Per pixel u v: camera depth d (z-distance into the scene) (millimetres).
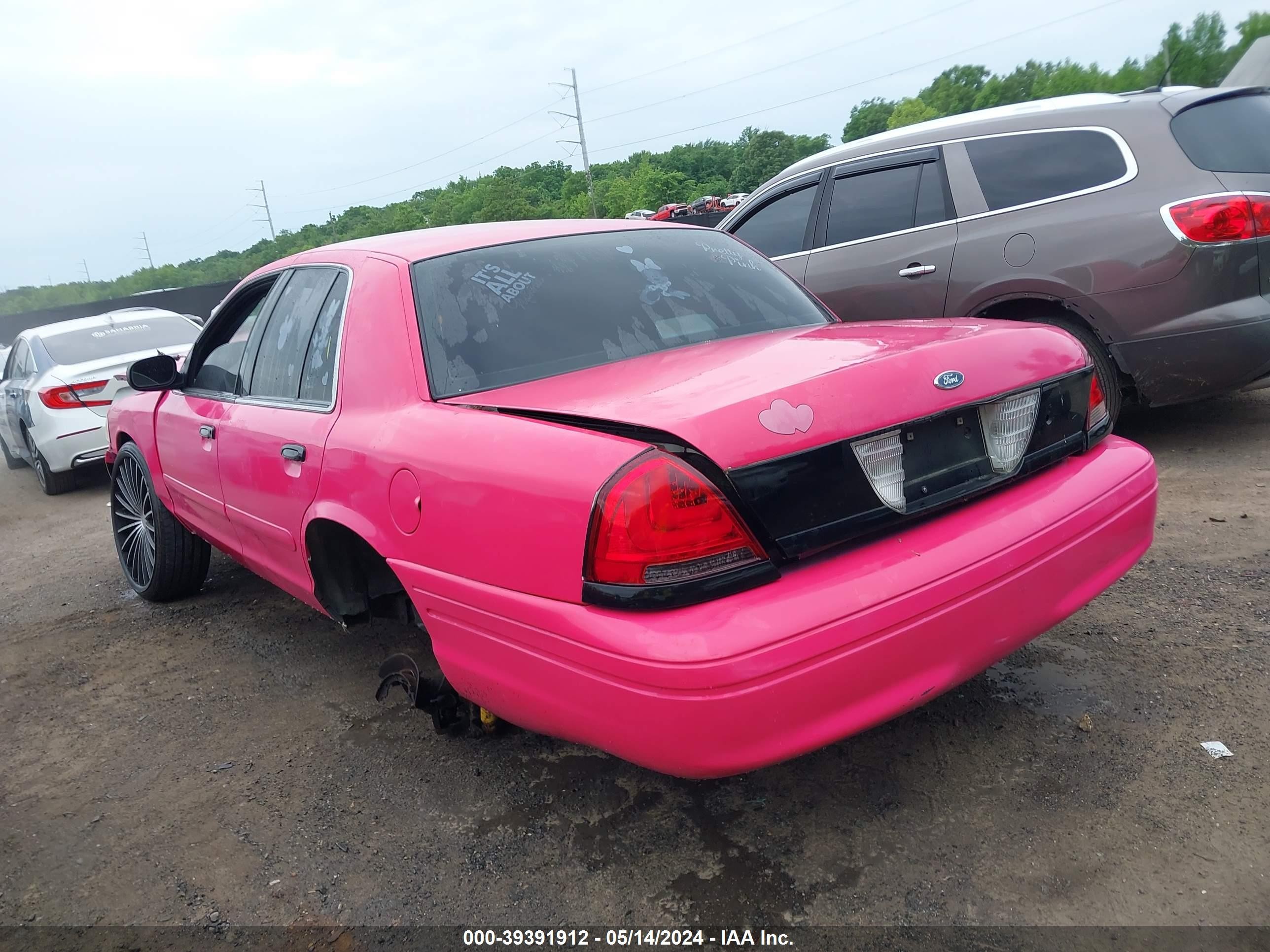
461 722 2889
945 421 2072
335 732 3021
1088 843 2096
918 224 5086
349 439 2518
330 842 2424
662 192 120500
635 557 1755
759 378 2031
